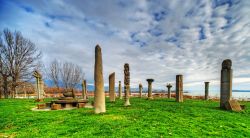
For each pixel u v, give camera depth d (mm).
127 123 11281
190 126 10891
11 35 40719
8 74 40406
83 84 32594
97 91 15219
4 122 12797
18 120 13180
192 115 14086
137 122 11531
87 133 9391
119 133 9328
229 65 18359
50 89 55094
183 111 15789
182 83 26016
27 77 42719
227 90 18188
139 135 9078
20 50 41438
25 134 9641
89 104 22891
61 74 51094
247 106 21188
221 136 9352
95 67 15430
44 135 9305
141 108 17828
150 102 24422
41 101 27844
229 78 18203
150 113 14633
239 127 11070
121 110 16328
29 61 43000
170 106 19375
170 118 12797
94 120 12125
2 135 9695
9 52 40375
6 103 25062
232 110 17062
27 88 46375
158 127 10453
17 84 41312
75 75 52438
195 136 9164
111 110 16359
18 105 22781
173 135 9180
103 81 15531
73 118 13047
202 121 12180
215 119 12859
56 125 11203
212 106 20297
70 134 9336
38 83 28594
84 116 13680
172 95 44875
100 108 15109
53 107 18703
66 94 22156
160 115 13805
